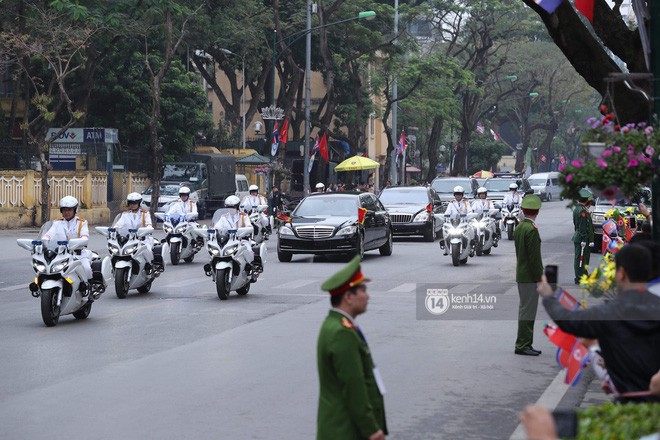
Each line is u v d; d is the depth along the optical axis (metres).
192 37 106.62
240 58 119.75
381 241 56.19
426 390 20.53
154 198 87.62
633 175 14.48
